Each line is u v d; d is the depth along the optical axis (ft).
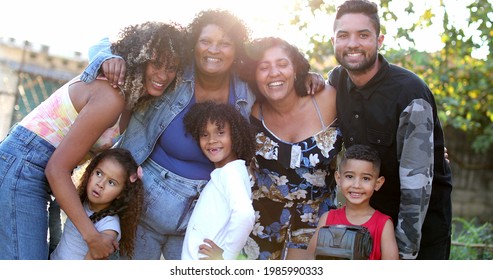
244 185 10.97
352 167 11.33
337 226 10.79
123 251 11.21
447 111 23.91
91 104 10.37
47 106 10.69
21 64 25.38
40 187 10.57
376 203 11.94
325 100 12.08
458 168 29.76
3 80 25.21
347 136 11.77
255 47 11.59
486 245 20.07
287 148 11.96
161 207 11.41
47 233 10.80
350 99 11.59
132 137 11.58
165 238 11.79
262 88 11.73
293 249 12.32
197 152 11.50
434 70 22.47
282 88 11.60
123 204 11.08
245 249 12.48
